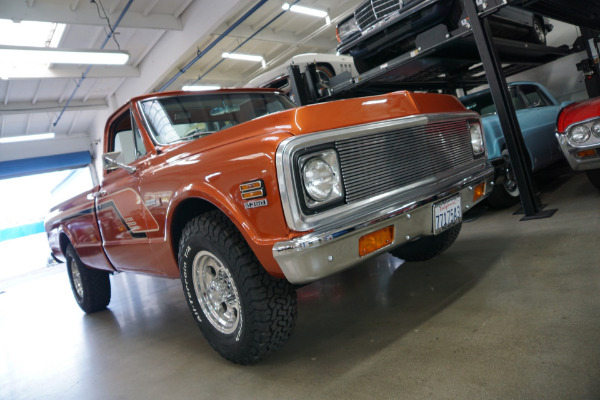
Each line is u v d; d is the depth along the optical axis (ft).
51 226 12.51
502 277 7.24
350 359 5.75
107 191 8.93
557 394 4.00
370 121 5.62
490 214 12.34
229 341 6.17
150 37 33.86
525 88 14.73
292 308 5.80
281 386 5.47
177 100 8.54
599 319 5.13
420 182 6.10
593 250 7.36
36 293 22.84
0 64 31.48
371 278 9.16
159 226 7.16
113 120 9.15
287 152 4.84
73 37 31.19
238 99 9.32
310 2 33.19
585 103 9.91
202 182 5.87
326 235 4.81
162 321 10.21
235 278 5.70
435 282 7.86
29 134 50.42
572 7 12.96
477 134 7.64
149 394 6.21
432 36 11.63
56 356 9.36
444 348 5.38
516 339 5.15
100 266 10.58
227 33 31.45
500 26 13.21
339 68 19.36
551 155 14.02
